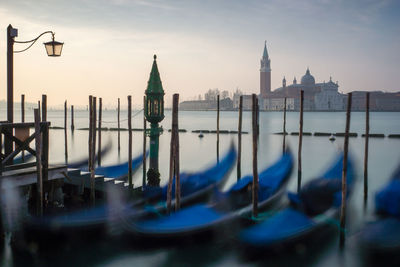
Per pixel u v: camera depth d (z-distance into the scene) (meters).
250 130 70.62
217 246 11.86
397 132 65.50
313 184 14.46
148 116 21.39
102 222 12.48
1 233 11.71
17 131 12.40
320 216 13.34
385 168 28.34
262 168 28.92
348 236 12.91
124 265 10.62
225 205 13.78
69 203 14.62
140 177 22.73
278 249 11.45
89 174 15.89
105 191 15.83
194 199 14.46
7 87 12.91
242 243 11.75
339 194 14.32
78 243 11.91
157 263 10.77
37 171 11.94
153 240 11.52
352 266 10.85
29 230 11.83
